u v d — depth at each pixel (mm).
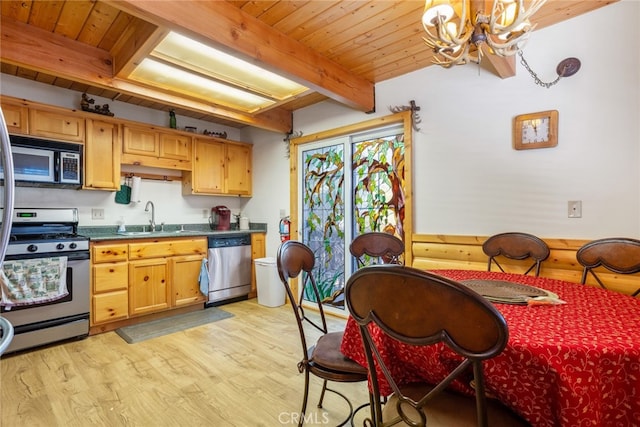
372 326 1109
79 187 3062
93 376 2117
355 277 867
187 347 2592
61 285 2584
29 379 2072
